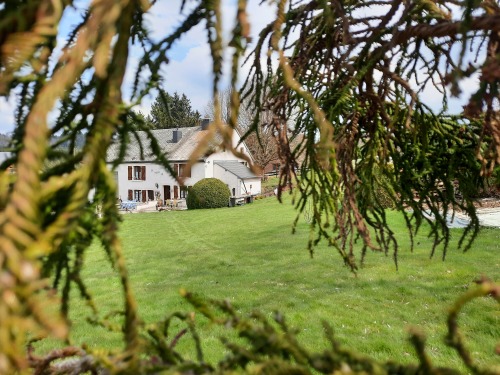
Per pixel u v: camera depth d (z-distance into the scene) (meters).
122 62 0.36
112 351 0.44
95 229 0.35
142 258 9.53
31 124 0.28
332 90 1.31
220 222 15.15
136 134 0.53
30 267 0.25
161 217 18.08
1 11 0.36
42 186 0.31
